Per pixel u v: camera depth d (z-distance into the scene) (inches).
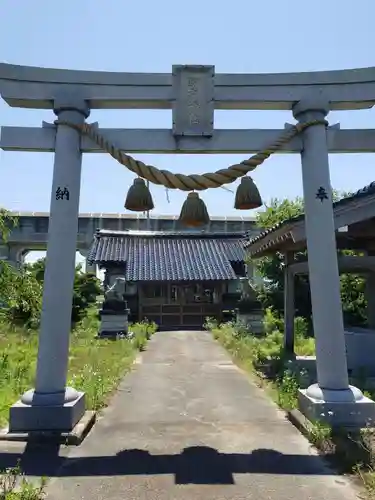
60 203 217.0
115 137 223.1
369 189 296.2
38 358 209.6
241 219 1162.6
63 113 221.3
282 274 740.7
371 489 144.0
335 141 229.3
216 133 224.8
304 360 376.2
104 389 283.6
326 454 178.7
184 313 844.6
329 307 215.3
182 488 150.6
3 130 223.0
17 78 219.5
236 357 438.0
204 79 223.8
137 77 222.8
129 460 174.7
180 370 380.5
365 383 303.9
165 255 908.6
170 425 219.9
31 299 590.2
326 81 225.5
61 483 154.4
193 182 211.2
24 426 198.4
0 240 1032.2
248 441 195.8
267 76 225.5
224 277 823.7
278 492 147.3
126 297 837.8
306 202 225.5
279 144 221.1
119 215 1142.3
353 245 396.5
